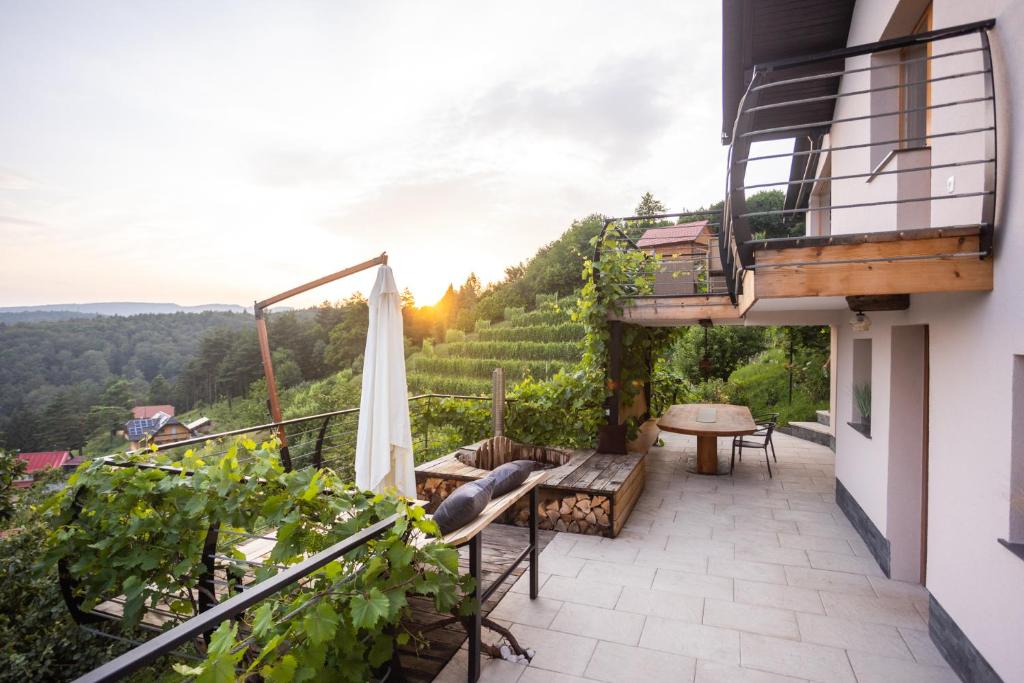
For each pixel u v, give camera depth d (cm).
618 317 698
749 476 762
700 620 357
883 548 445
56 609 333
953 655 304
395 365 384
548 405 723
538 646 324
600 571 438
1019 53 241
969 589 288
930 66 379
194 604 285
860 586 412
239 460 283
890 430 431
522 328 3192
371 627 196
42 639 321
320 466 587
